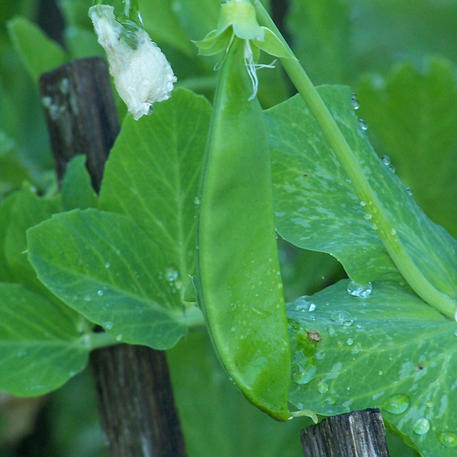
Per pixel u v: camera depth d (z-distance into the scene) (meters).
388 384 0.54
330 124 0.54
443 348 0.55
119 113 0.65
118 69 0.52
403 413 0.54
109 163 0.59
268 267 0.53
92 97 0.63
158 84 0.53
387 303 0.56
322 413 0.54
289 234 0.56
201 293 0.53
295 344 0.55
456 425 0.54
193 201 0.60
